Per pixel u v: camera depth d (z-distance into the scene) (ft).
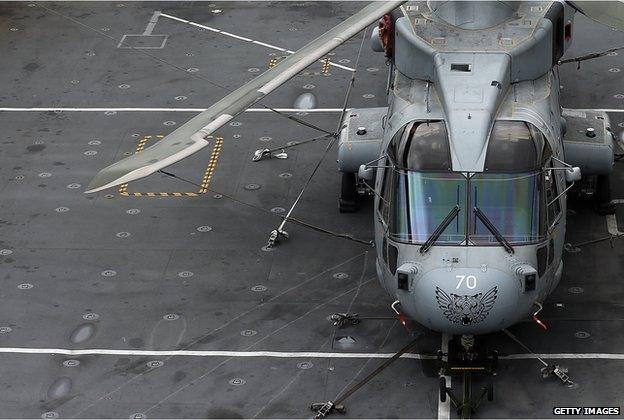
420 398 126.31
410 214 126.21
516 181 126.52
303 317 140.46
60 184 169.07
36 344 136.67
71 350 135.64
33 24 217.97
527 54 140.15
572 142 152.15
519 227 124.47
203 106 189.37
